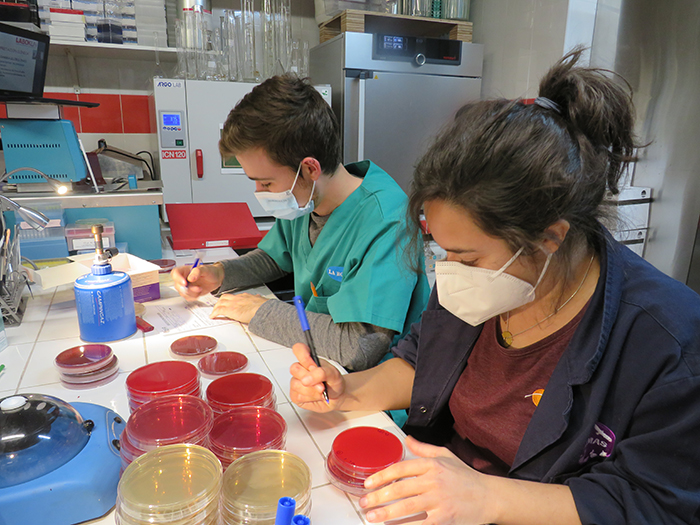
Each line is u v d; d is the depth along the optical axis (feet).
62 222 5.14
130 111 9.26
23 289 4.45
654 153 8.69
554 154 2.00
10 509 1.84
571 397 2.25
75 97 8.88
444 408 3.12
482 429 2.77
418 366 3.01
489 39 10.25
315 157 3.81
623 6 8.32
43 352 3.31
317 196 4.07
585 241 2.41
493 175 1.99
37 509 1.87
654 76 8.43
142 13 8.14
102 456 2.06
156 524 1.71
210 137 7.86
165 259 5.59
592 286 2.44
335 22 9.31
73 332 3.64
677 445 1.93
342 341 3.43
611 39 8.49
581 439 2.20
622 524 1.93
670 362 2.01
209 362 3.15
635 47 8.50
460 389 2.94
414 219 2.53
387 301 3.48
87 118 9.04
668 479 1.94
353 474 2.12
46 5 7.51
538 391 2.52
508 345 2.77
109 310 3.45
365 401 2.85
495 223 2.05
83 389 2.84
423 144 2.48
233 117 3.69
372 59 8.49
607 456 2.21
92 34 7.96
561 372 2.30
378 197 3.96
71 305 4.19
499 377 2.73
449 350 2.99
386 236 3.67
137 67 9.14
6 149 5.22
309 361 2.72
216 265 4.74
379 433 2.42
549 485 2.10
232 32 8.53
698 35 7.77
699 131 8.04
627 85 2.27
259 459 2.10
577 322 2.42
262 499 1.87
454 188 2.05
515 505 1.99
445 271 2.47
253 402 2.56
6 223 4.29
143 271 4.33
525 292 2.35
